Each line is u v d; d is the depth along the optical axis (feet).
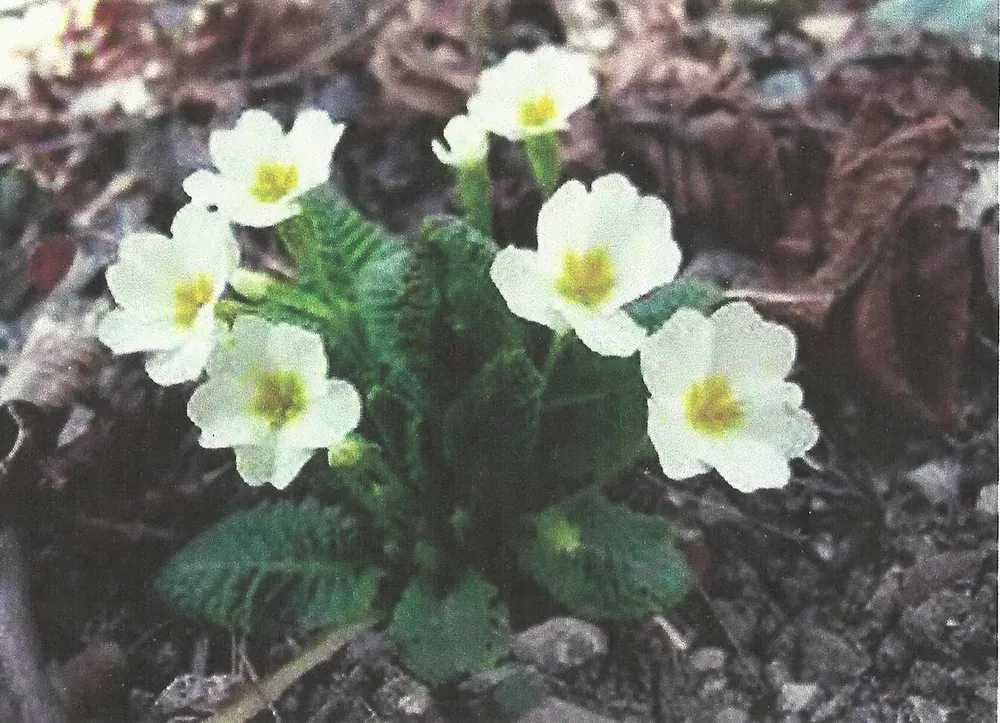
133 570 0.80
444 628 0.69
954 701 0.76
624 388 0.71
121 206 1.00
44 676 0.73
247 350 0.61
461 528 0.70
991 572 0.80
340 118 1.03
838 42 1.07
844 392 0.87
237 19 1.08
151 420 0.84
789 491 0.83
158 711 0.75
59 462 0.82
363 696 0.75
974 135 0.97
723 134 0.94
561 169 0.96
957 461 0.85
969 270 0.87
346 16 1.10
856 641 0.78
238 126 0.68
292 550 0.72
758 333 0.61
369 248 0.72
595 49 1.07
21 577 0.77
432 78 1.03
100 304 0.93
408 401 0.70
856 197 0.89
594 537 0.71
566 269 0.62
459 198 0.97
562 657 0.76
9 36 1.16
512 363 0.66
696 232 0.93
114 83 1.08
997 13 1.04
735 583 0.80
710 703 0.75
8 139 1.05
